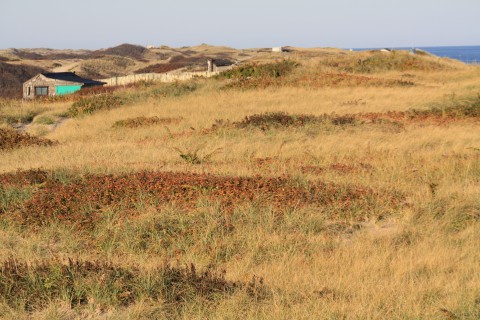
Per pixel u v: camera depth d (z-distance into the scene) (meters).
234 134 23.81
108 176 15.94
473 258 10.22
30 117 34.25
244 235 11.69
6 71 112.38
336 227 12.48
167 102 35.19
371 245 11.10
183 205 13.27
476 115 26.66
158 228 12.06
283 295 8.55
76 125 30.39
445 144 20.80
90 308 8.05
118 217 12.73
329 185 14.92
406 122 25.08
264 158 19.19
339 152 19.89
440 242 11.28
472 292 8.30
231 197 13.84
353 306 7.90
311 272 9.79
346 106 30.39
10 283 8.68
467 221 12.62
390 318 7.57
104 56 149.38
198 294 8.53
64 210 13.26
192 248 11.11
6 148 24.14
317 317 7.57
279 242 11.31
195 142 22.67
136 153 20.80
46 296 8.31
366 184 15.39
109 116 31.95
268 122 25.06
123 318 7.75
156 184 14.50
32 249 11.02
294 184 15.02
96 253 11.00
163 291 8.58
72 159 19.31
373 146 20.44
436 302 8.11
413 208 13.23
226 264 10.43
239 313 7.85
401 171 16.66
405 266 9.70
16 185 15.38
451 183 15.55
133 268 9.38
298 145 20.98
